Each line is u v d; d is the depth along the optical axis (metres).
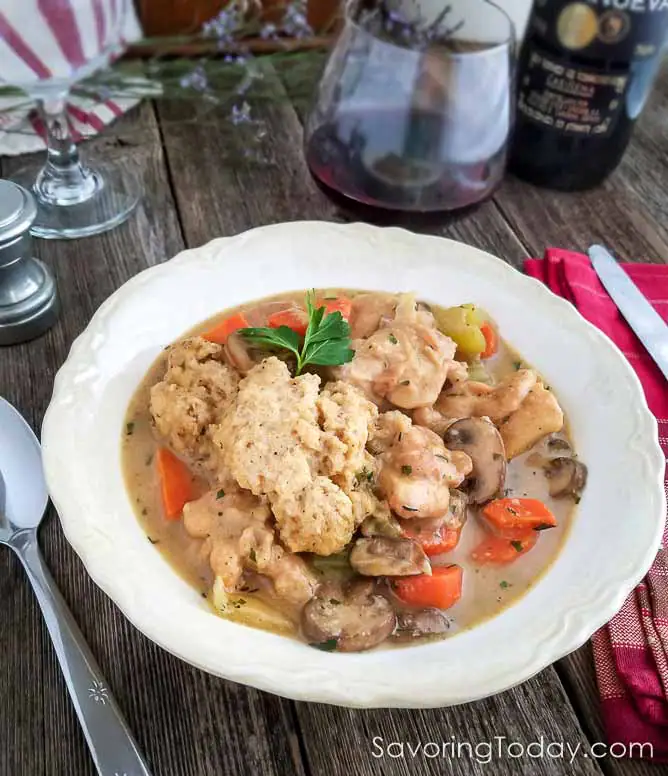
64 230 0.51
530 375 0.40
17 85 0.49
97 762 0.31
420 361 0.40
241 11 0.64
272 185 0.56
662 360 0.45
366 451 0.37
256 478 0.34
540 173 0.57
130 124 0.60
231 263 0.44
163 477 0.37
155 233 0.52
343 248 0.45
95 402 0.38
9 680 0.33
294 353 0.39
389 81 0.50
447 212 0.50
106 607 0.36
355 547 0.35
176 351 0.40
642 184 0.59
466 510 0.38
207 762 0.32
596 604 0.32
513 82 0.50
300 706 0.34
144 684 0.34
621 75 0.51
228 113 0.61
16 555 0.37
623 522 0.35
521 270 0.52
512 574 0.35
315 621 0.32
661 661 0.34
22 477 0.38
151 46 0.63
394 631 0.33
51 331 0.46
